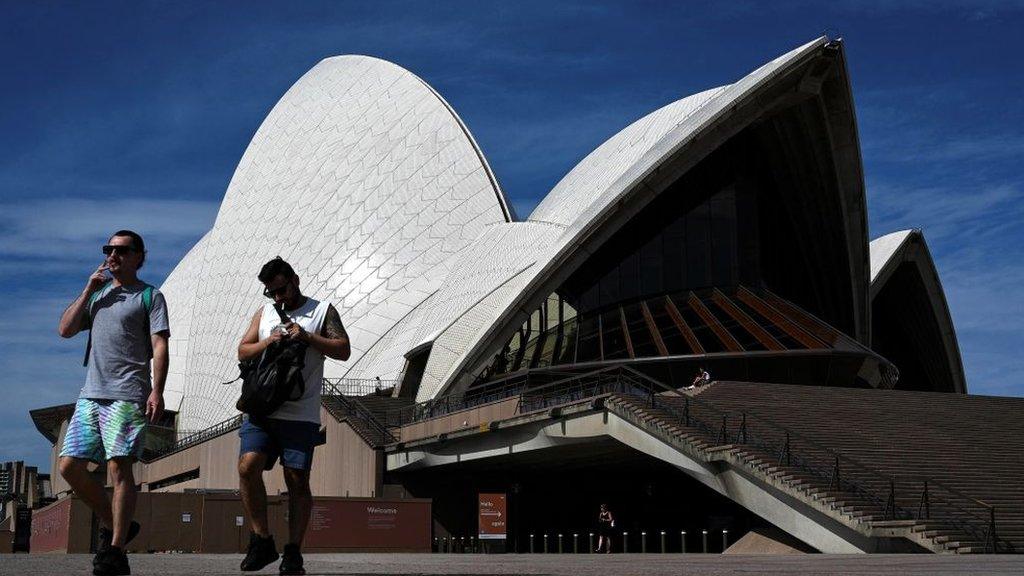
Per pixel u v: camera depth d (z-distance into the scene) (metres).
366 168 54.06
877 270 48.75
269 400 6.16
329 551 27.08
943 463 22.33
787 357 36.16
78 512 25.31
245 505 6.35
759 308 39.22
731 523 31.42
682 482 32.94
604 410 24.61
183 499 26.36
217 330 56.03
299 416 6.38
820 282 45.44
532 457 28.77
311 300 6.69
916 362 57.38
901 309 54.25
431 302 46.75
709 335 37.53
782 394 27.42
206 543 26.30
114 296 6.52
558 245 38.00
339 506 27.47
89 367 6.46
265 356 6.29
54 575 5.59
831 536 18.70
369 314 49.22
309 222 54.19
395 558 11.73
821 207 42.16
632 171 38.03
